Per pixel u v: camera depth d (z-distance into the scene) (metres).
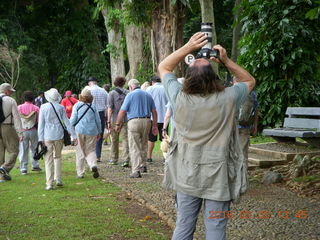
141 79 18.62
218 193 3.17
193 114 3.21
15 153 8.62
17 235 5.11
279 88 12.12
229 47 24.88
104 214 6.02
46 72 31.42
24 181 8.53
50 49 31.78
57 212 6.11
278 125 11.94
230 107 3.20
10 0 28.45
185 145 3.27
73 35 28.67
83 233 5.18
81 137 8.50
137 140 8.62
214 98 3.21
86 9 28.27
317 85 12.06
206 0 11.13
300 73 11.84
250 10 11.38
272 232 5.00
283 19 10.97
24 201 6.75
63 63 30.75
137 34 19.06
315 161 8.05
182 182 3.26
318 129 9.40
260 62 11.97
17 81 27.53
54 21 30.81
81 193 7.31
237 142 3.27
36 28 31.23
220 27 25.66
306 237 4.79
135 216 5.93
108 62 31.62
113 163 10.34
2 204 6.57
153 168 9.68
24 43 27.80
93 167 8.46
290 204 6.20
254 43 11.96
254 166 8.80
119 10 18.94
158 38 12.16
